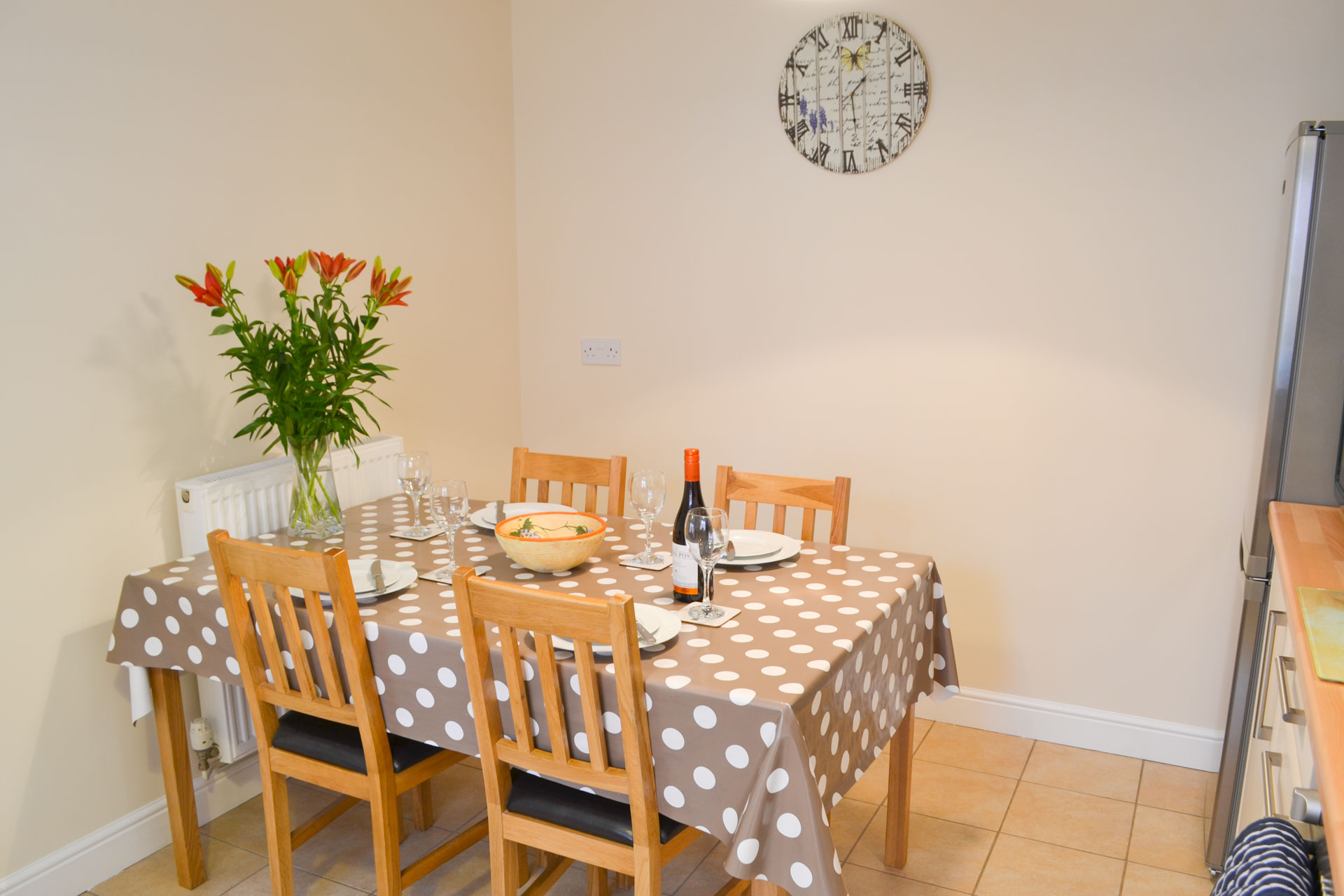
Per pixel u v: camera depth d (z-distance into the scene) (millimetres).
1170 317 2631
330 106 2768
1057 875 2275
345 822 2539
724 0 3078
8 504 2070
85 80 2141
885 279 2975
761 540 2273
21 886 2145
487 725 1667
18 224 2041
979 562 2986
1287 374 2021
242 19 2490
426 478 2309
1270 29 2414
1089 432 2777
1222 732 2738
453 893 2230
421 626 1774
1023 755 2875
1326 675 1200
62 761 2219
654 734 1554
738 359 3256
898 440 3041
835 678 1621
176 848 2238
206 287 2168
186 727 2359
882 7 2846
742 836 1448
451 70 3215
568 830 1693
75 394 2174
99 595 2260
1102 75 2607
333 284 2811
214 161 2443
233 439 2545
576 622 1487
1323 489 2039
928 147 2848
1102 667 2873
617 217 3387
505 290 3559
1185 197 2564
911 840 2426
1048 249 2742
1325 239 1940
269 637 1863
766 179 3105
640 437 3494
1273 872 974
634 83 3273
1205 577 2703
